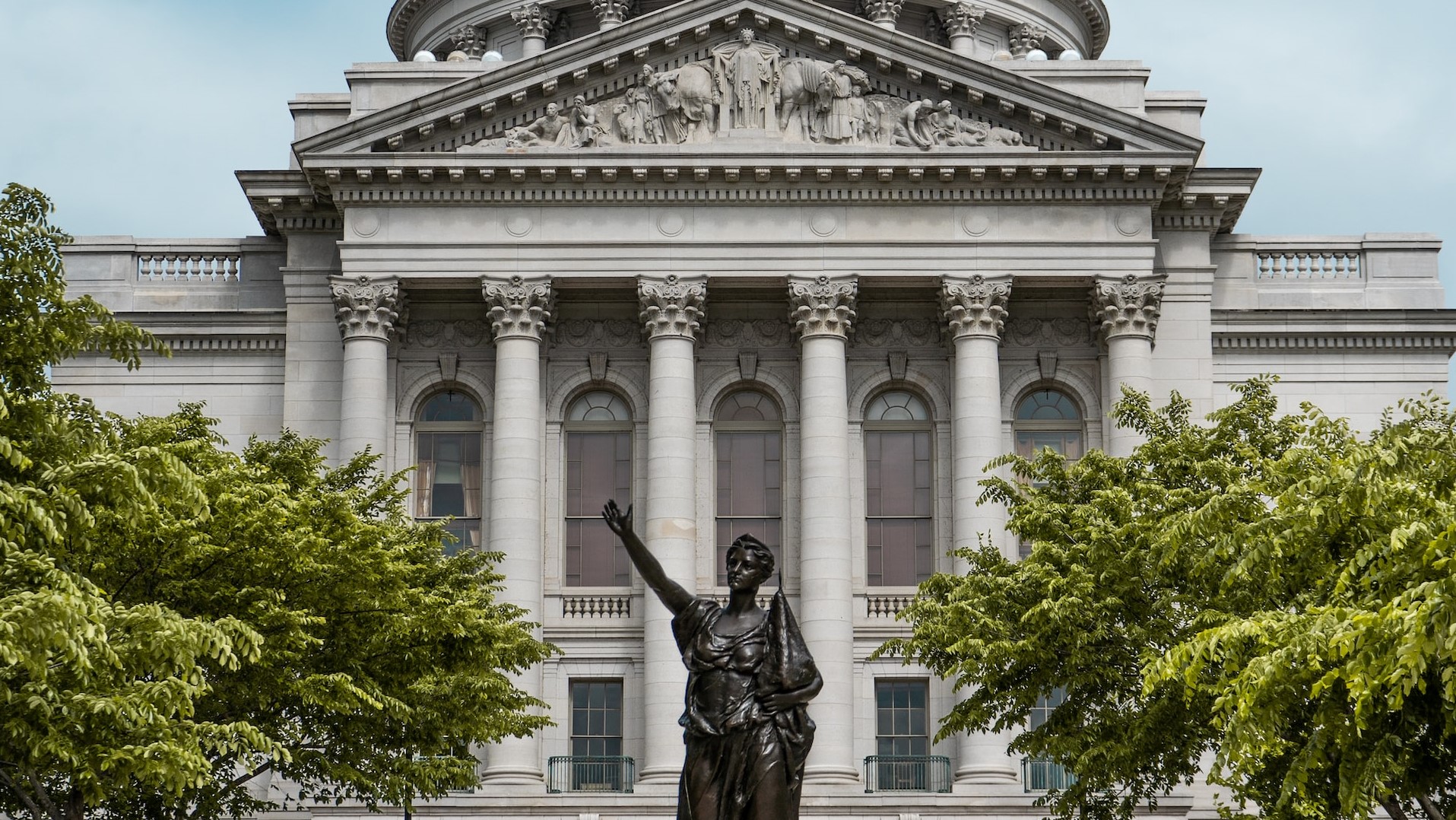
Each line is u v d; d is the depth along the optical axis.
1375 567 27.56
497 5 93.25
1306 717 31.08
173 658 30.41
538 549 63.19
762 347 66.19
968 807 59.75
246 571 39.91
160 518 36.69
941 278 63.91
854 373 65.94
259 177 66.06
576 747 63.66
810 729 20.27
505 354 63.84
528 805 59.91
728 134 64.12
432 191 64.19
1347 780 27.64
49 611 26.16
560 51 63.72
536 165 63.44
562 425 65.88
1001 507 62.91
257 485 41.44
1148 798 45.16
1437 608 22.83
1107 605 42.53
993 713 45.84
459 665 44.88
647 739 61.94
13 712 30.08
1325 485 29.12
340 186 64.06
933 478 65.69
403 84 66.94
